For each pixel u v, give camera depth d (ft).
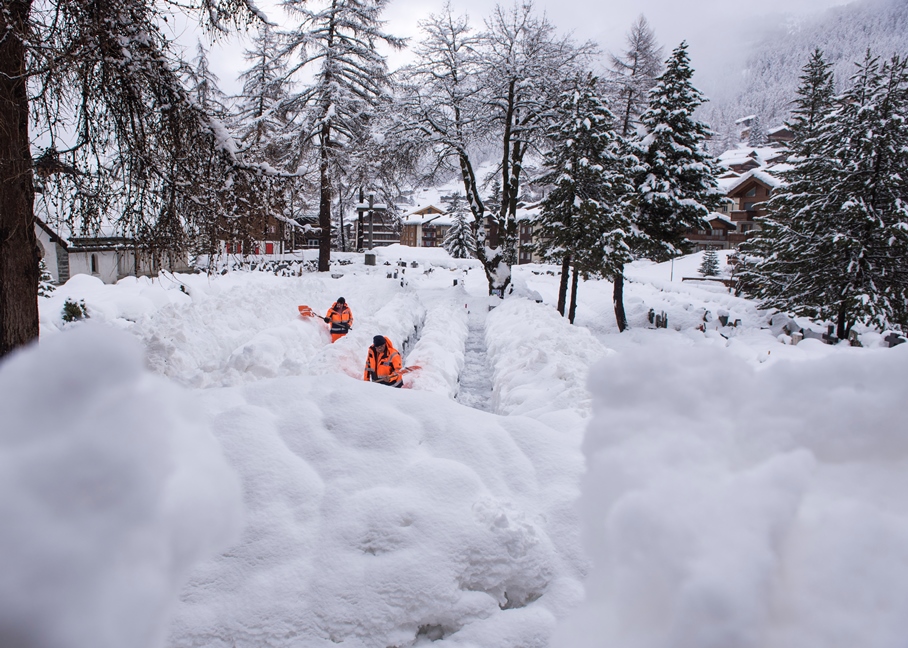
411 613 8.62
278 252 117.91
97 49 18.44
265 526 9.45
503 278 81.76
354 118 98.12
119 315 47.39
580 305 94.84
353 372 28.07
